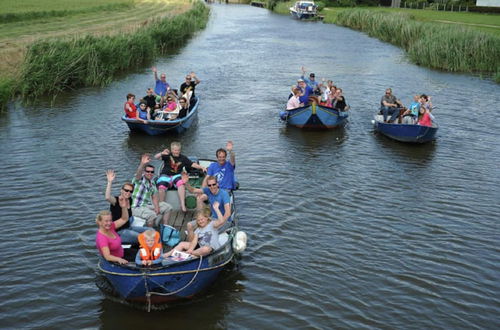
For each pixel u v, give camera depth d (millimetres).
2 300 9273
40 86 24688
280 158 16922
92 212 12633
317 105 19516
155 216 10516
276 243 11398
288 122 20875
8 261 10477
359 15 59875
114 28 43344
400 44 45625
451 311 9219
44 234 11562
